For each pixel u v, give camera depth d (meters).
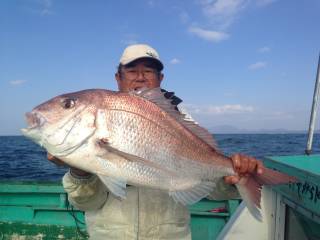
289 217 1.08
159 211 0.99
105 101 0.82
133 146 0.81
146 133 0.82
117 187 0.79
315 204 0.88
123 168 0.80
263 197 1.21
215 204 1.75
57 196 1.81
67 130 0.80
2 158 7.44
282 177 0.85
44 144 0.81
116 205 0.99
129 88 1.16
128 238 0.97
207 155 0.88
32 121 0.82
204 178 0.88
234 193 1.00
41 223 1.68
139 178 0.81
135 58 1.13
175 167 0.85
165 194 1.00
